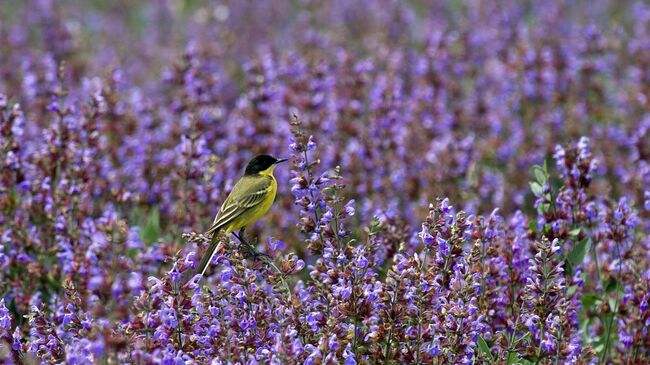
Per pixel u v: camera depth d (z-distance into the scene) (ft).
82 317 31.91
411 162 57.77
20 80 75.05
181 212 47.16
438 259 31.55
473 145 59.00
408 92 72.90
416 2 111.96
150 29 107.45
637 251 40.40
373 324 30.89
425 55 74.08
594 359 33.73
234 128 57.67
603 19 98.53
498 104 71.61
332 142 57.21
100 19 111.34
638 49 78.59
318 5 106.83
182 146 47.91
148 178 54.19
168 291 29.94
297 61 64.75
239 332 30.19
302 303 31.24
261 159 43.50
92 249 36.01
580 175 39.04
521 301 35.73
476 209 53.26
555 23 92.94
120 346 26.40
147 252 38.45
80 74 79.66
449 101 72.49
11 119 44.73
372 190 53.47
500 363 32.12
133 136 57.82
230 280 30.91
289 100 60.34
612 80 77.51
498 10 95.91
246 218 40.52
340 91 61.98
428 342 31.32
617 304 38.60
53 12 102.06
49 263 44.83
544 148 63.05
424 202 52.70
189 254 30.04
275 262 34.53
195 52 67.97
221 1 107.24
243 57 89.81
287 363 27.78
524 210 55.93
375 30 95.76
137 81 85.97
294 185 32.89
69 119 47.29
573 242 39.24
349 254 31.89
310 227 33.04
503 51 80.79
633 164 56.70
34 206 44.98
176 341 29.84
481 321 33.53
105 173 50.85
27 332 38.01
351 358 28.89
